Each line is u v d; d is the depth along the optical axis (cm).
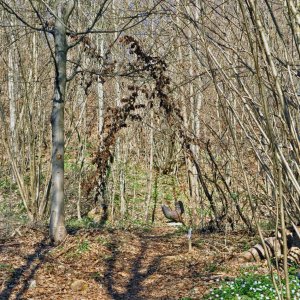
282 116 253
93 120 1886
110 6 1550
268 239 838
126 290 777
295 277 709
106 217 1578
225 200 1177
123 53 1477
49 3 1261
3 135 1523
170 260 934
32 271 845
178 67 1257
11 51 1738
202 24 283
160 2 380
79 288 779
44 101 1827
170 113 1251
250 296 659
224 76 276
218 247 1027
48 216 1512
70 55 1669
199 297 705
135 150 2092
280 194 245
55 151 1002
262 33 237
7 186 1817
